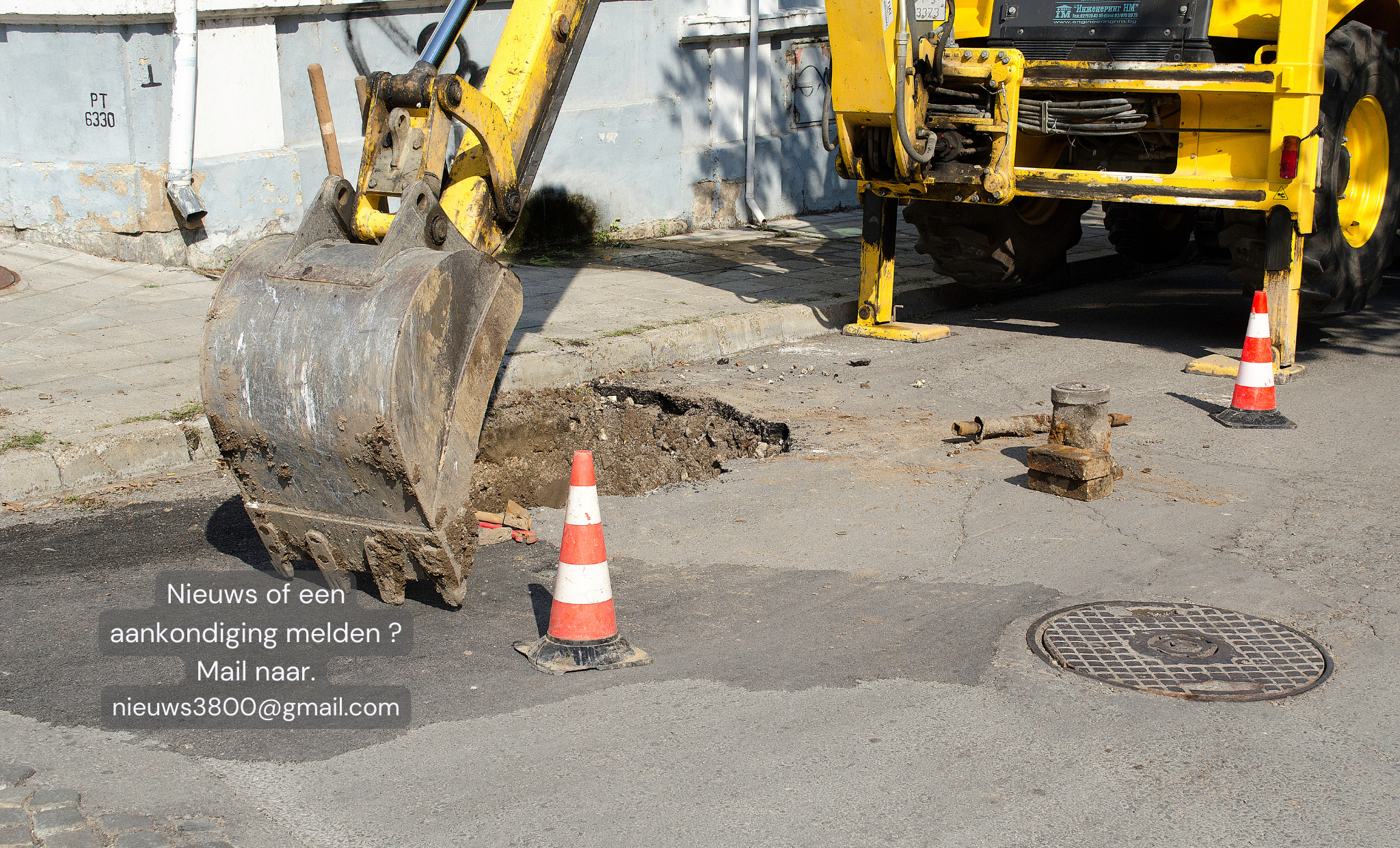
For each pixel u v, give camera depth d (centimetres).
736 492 593
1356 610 464
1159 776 352
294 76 981
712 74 1326
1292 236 783
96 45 891
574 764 354
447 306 436
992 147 834
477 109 511
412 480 420
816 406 739
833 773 350
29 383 671
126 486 583
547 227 1162
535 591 479
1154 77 793
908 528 546
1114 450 659
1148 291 1124
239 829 319
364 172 482
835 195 1502
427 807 331
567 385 781
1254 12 789
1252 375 707
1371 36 827
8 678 396
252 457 448
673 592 477
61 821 318
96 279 887
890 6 775
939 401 755
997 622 451
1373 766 359
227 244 947
